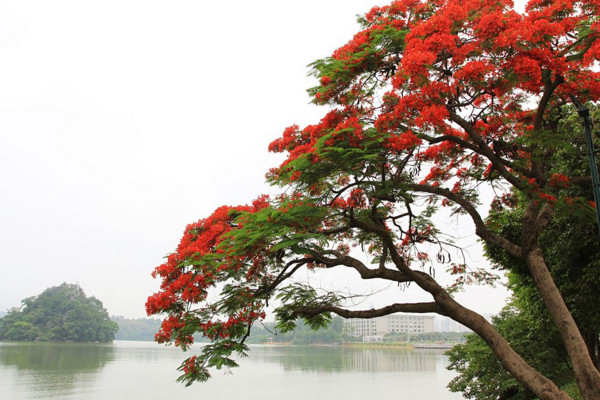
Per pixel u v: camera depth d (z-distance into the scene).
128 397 34.97
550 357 17.38
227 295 10.03
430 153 11.72
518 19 8.58
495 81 9.05
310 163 8.50
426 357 89.75
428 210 12.45
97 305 142.88
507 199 12.78
